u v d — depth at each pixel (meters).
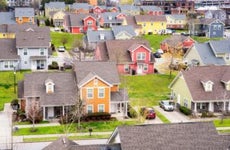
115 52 103.56
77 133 65.06
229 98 76.25
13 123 69.50
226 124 69.94
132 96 86.94
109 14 179.25
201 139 47.41
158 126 47.62
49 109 72.12
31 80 74.50
